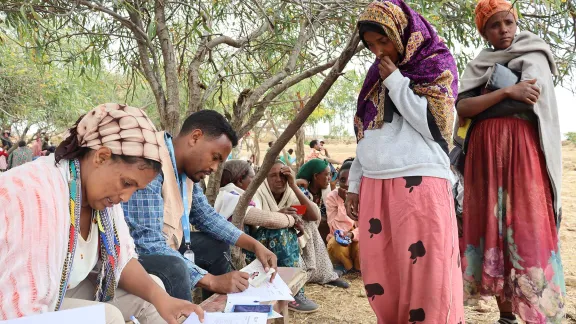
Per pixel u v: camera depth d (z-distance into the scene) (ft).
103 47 12.93
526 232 8.80
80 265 5.76
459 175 10.12
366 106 8.28
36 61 11.73
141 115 5.49
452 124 7.42
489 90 9.34
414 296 7.26
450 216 7.39
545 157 8.90
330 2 10.41
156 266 7.21
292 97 30.42
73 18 11.11
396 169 7.40
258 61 13.96
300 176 17.28
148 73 10.99
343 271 16.08
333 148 140.77
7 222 4.55
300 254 14.08
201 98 11.09
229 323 6.22
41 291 4.57
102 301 6.45
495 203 9.12
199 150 8.04
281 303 8.05
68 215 5.08
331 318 12.00
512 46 9.29
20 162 36.83
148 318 6.99
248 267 8.72
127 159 5.08
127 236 6.52
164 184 7.91
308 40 12.22
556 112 9.04
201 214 9.42
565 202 33.27
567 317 11.14
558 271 8.86
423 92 7.36
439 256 7.15
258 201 13.00
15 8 9.93
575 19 9.62
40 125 46.55
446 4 10.54
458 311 7.32
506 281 9.20
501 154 9.07
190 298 7.64
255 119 10.88
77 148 5.27
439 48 7.50
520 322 10.91
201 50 11.30
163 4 10.68
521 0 9.48
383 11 7.36
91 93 36.52
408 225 7.27
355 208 8.61
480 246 9.46
